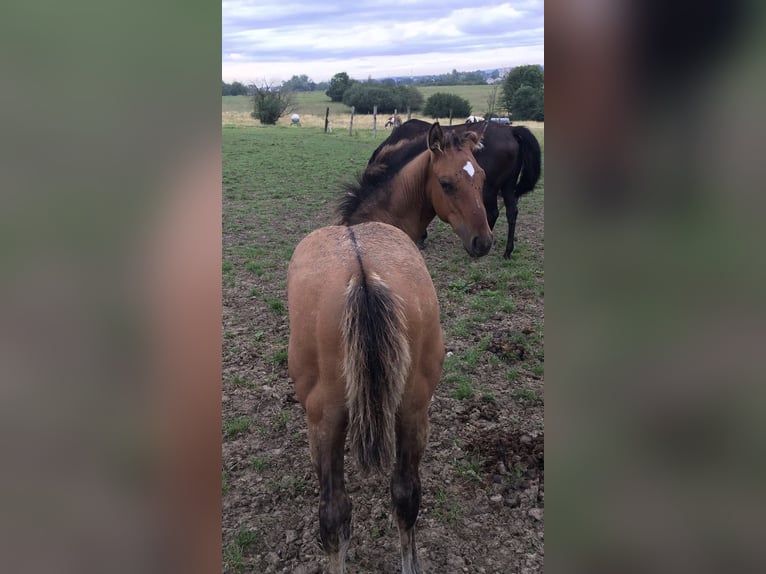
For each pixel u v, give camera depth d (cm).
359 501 305
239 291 608
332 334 209
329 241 250
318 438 222
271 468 333
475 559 264
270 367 448
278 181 1315
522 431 356
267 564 266
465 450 339
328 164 1573
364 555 270
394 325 201
